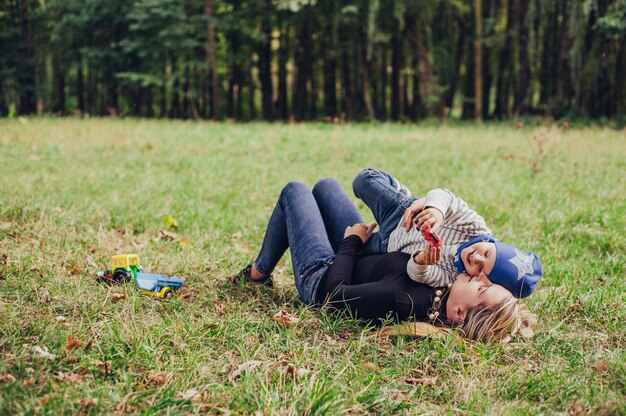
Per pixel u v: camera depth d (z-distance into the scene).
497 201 7.09
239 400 2.50
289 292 4.00
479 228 3.19
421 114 30.19
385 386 2.72
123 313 3.32
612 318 3.56
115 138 12.83
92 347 2.88
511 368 2.88
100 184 7.54
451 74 30.52
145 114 31.73
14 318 3.04
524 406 2.56
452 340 3.01
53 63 32.50
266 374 2.68
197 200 6.81
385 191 3.53
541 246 5.26
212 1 28.72
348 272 3.37
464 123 24.69
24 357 2.64
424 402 2.62
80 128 15.27
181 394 2.54
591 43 23.44
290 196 3.76
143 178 8.21
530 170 9.49
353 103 31.19
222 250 4.86
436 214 3.02
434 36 31.09
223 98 37.28
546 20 26.00
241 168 9.67
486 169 9.59
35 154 10.35
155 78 28.06
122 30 29.55
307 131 18.28
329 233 3.85
